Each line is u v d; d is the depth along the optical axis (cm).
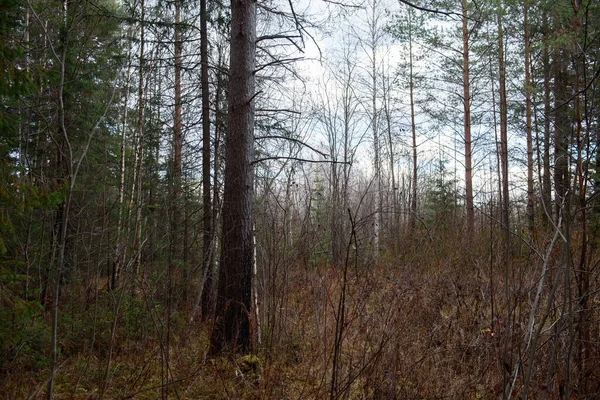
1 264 485
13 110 614
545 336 357
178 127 927
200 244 819
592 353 330
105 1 911
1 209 390
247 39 628
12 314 438
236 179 611
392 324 400
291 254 588
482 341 403
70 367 539
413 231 779
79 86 747
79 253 781
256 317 582
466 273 544
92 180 725
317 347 459
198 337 609
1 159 392
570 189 289
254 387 455
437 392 370
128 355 552
